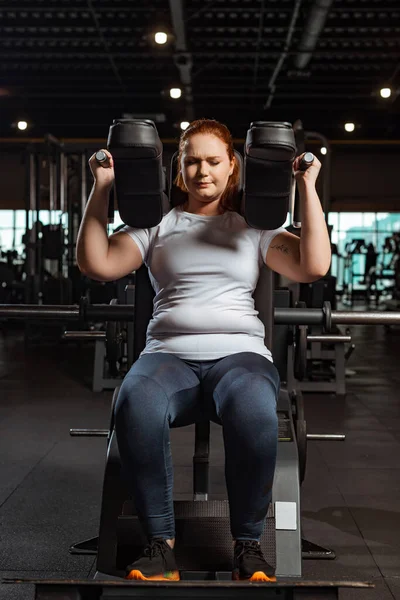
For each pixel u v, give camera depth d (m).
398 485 2.85
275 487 1.64
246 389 1.46
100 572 1.53
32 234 8.09
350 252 15.35
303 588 1.20
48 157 7.95
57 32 9.29
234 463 1.43
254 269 1.65
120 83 11.50
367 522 2.41
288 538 1.59
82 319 2.03
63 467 3.10
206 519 1.54
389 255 17.67
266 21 8.97
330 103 12.49
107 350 2.38
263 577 1.34
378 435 3.76
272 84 11.16
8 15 8.73
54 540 2.22
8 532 2.29
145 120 1.39
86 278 8.43
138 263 1.66
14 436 3.69
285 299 2.75
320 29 8.50
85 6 8.27
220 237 1.63
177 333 1.60
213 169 1.61
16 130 13.72
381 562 2.07
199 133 1.62
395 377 5.83
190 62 9.94
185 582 1.21
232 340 1.58
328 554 2.03
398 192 16.03
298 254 1.59
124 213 1.54
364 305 15.40
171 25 8.67
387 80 11.00
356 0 8.16
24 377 5.74
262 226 1.58
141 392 1.45
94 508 2.54
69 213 8.85
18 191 15.83
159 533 1.44
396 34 9.26
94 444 3.52
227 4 8.36
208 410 1.58
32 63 10.48
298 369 2.28
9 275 9.59
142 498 1.44
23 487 2.80
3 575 1.95
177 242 1.63
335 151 15.43
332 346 5.91
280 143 1.38
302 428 1.94
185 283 1.61
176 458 3.25
